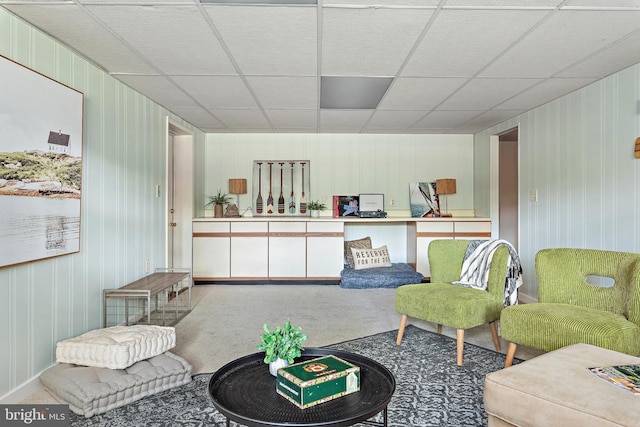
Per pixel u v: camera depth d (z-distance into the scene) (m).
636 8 2.08
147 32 2.38
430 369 2.54
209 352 2.86
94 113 2.92
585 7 2.08
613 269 2.39
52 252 2.40
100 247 2.99
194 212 5.29
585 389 1.36
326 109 4.33
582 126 3.45
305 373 1.47
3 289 2.05
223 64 2.93
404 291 2.99
